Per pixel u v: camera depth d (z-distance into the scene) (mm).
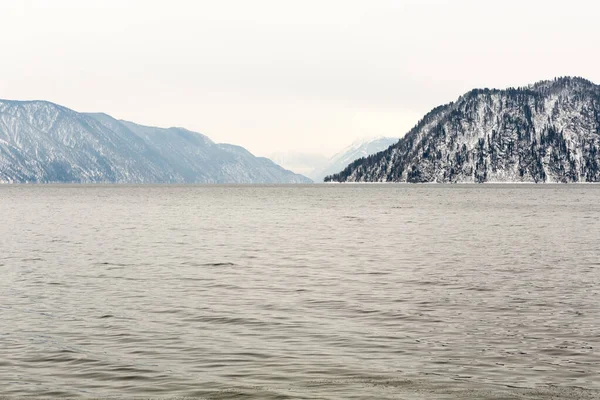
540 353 24578
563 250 64625
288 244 71688
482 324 29906
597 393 19750
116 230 92062
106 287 41000
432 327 29266
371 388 20297
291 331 28438
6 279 44344
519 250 64938
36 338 27000
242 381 21094
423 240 76688
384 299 36688
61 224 104375
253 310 33312
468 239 77750
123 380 21250
